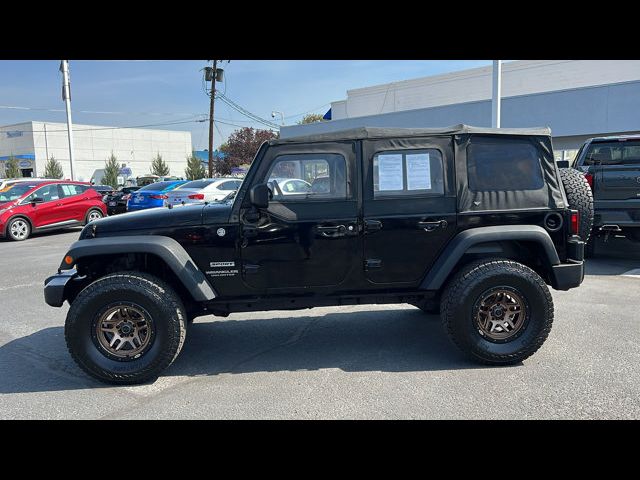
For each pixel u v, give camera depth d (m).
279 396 3.66
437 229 4.15
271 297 4.25
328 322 5.58
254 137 49.44
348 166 4.12
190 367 4.33
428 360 4.31
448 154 4.16
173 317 3.94
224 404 3.56
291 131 27.50
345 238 4.13
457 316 4.04
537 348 4.08
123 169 53.94
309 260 4.15
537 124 19.44
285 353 4.62
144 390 3.86
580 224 4.39
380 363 4.28
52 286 4.08
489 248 4.28
